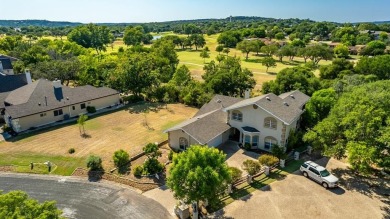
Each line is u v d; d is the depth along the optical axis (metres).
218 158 22.05
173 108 53.22
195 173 20.19
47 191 26.81
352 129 26.88
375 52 117.75
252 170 27.81
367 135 26.11
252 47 133.62
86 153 34.19
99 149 35.38
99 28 141.25
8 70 69.50
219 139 36.25
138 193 26.59
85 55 90.25
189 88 58.06
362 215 23.02
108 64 70.62
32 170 30.42
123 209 24.23
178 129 34.03
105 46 148.38
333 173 29.52
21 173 30.05
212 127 35.59
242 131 35.59
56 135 39.84
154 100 58.12
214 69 69.25
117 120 46.34
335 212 23.45
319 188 26.91
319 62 117.88
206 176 20.53
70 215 23.42
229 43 170.38
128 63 57.62
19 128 40.75
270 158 29.89
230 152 34.50
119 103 55.03
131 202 25.19
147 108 53.03
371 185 27.23
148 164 29.67
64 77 66.06
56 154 33.91
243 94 58.47
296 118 34.53
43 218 13.84
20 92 48.00
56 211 15.22
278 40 192.25
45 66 65.38
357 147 24.72
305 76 55.31
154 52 94.31
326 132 28.58
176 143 35.53
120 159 30.78
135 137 39.38
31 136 39.44
